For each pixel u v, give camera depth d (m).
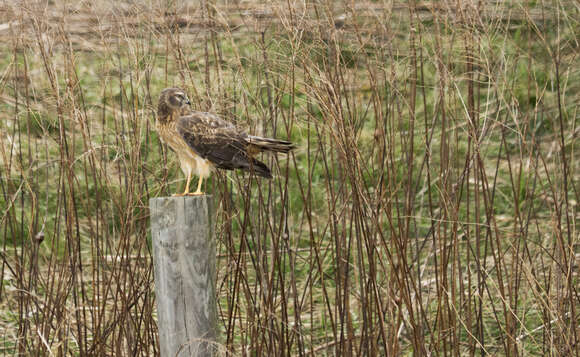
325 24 8.54
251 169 7.93
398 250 8.28
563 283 9.02
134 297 8.63
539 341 10.35
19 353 8.82
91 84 13.72
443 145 9.20
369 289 9.33
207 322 7.00
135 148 8.56
